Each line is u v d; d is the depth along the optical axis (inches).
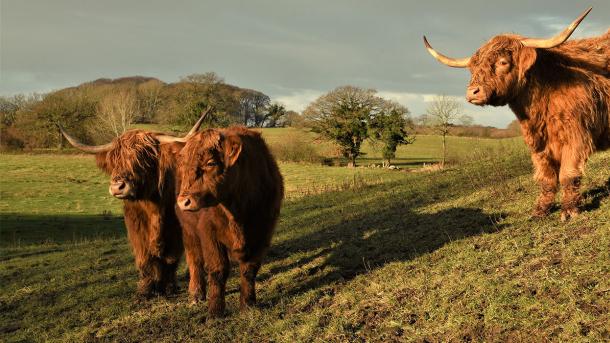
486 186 449.1
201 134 225.1
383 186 724.7
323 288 273.6
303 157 1873.8
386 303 229.5
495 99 261.0
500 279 214.7
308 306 252.5
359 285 262.1
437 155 2301.9
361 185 794.2
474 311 196.9
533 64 253.4
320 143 1983.3
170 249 307.1
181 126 2026.3
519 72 253.3
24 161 2023.9
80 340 273.3
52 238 859.4
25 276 471.2
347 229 419.5
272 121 3016.7
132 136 292.8
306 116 1994.3
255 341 226.4
